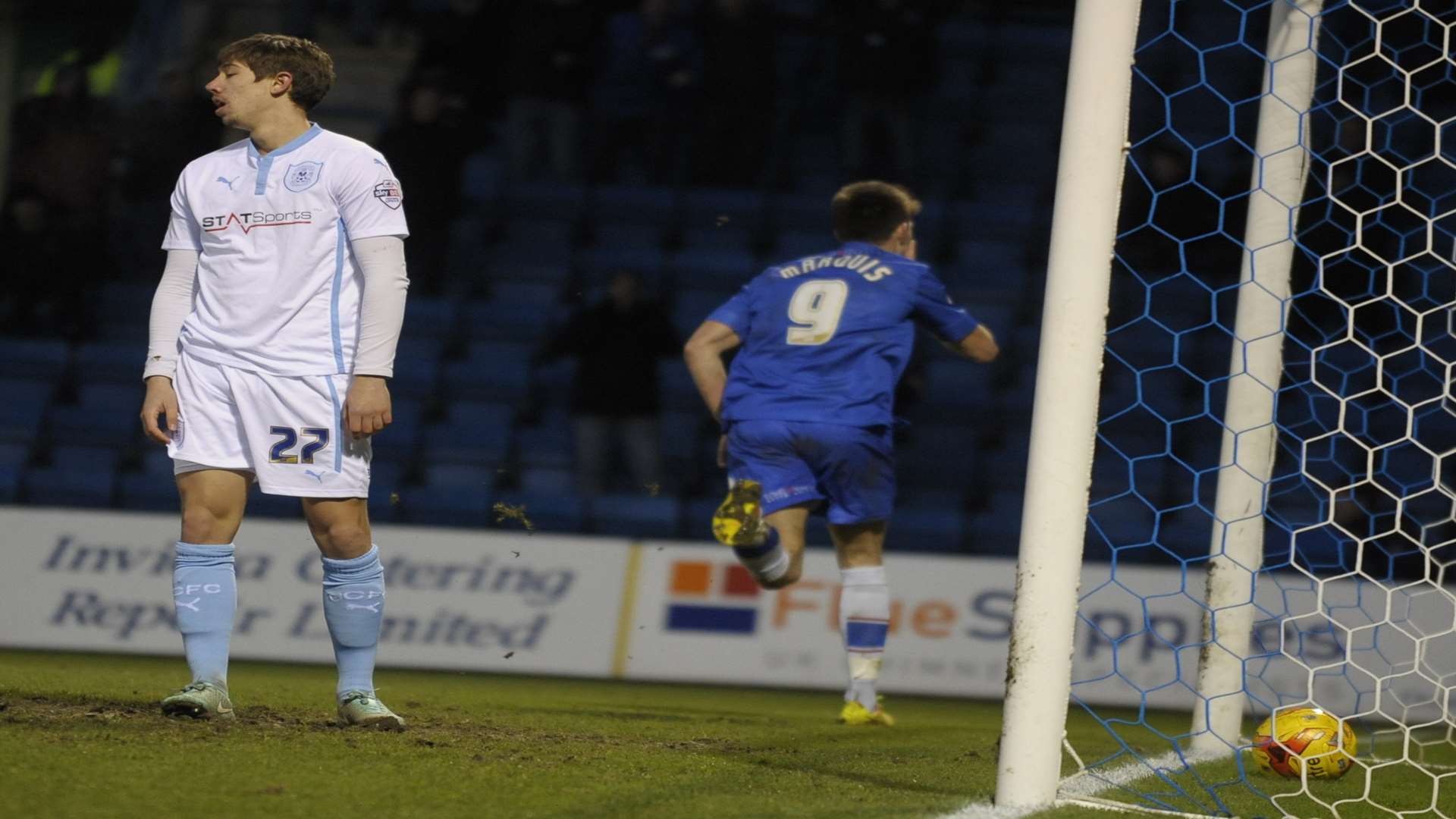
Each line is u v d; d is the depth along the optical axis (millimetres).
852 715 19688
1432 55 41344
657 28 48188
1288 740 14758
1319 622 26922
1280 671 26641
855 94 46156
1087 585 28406
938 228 47000
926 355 43250
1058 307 11430
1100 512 39375
